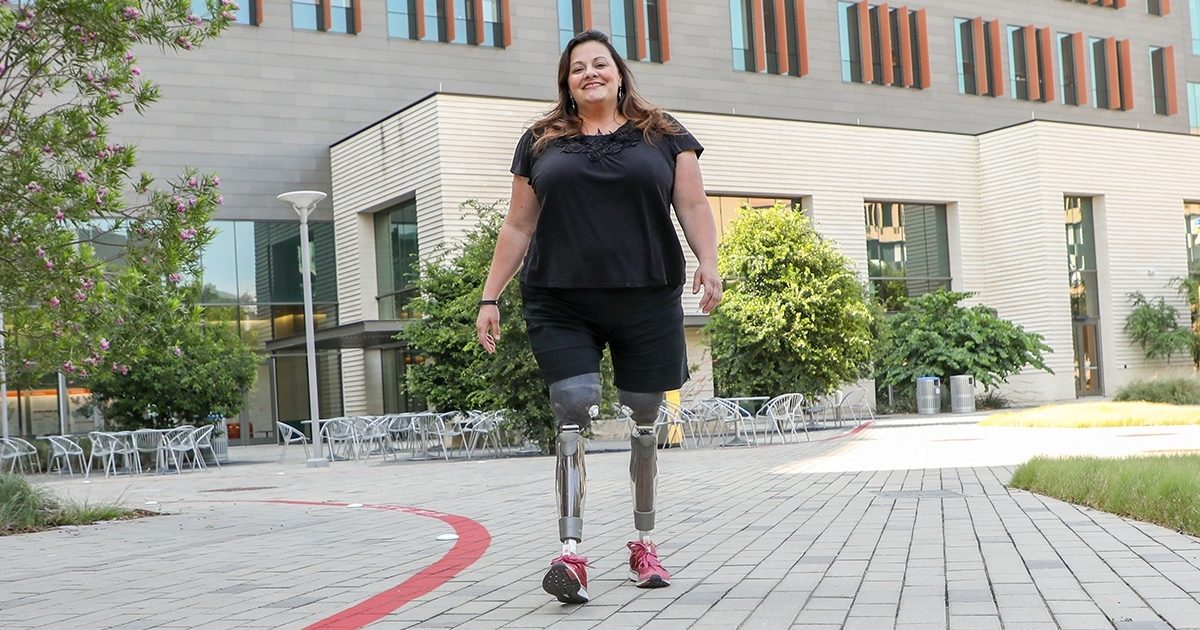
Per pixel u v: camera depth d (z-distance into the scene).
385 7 31.84
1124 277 36.09
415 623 4.10
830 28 37.47
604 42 4.38
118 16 9.16
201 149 29.55
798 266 24.17
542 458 18.17
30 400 26.36
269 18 30.55
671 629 3.77
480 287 19.59
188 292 9.97
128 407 21.55
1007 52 40.81
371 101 31.53
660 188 4.27
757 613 3.98
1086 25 42.66
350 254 30.23
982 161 35.56
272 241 30.28
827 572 4.91
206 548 7.31
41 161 9.04
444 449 19.69
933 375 30.58
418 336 21.89
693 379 29.67
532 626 3.92
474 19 32.75
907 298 32.50
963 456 13.16
